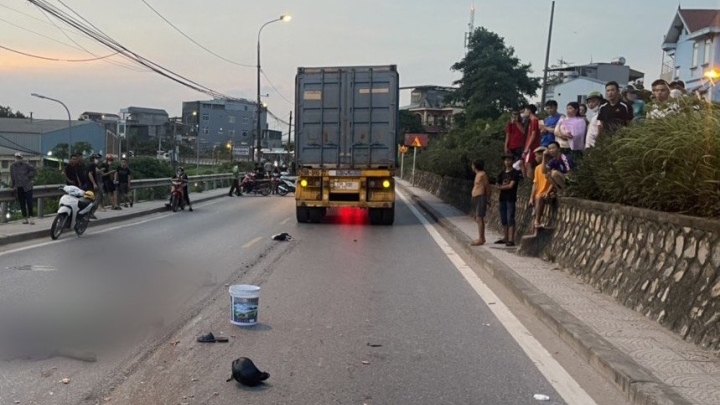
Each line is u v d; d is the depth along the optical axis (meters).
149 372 5.69
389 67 18.48
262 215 21.53
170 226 17.58
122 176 21.81
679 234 7.12
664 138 8.12
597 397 5.16
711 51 40.91
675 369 5.41
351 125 18.67
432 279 10.41
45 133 60.28
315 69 18.77
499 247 13.20
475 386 5.44
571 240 10.58
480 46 53.09
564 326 6.80
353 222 19.91
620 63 67.75
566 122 12.94
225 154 84.25
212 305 8.25
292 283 9.93
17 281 9.26
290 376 5.67
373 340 6.84
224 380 5.53
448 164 25.58
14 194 15.58
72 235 14.88
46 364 5.83
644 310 7.33
